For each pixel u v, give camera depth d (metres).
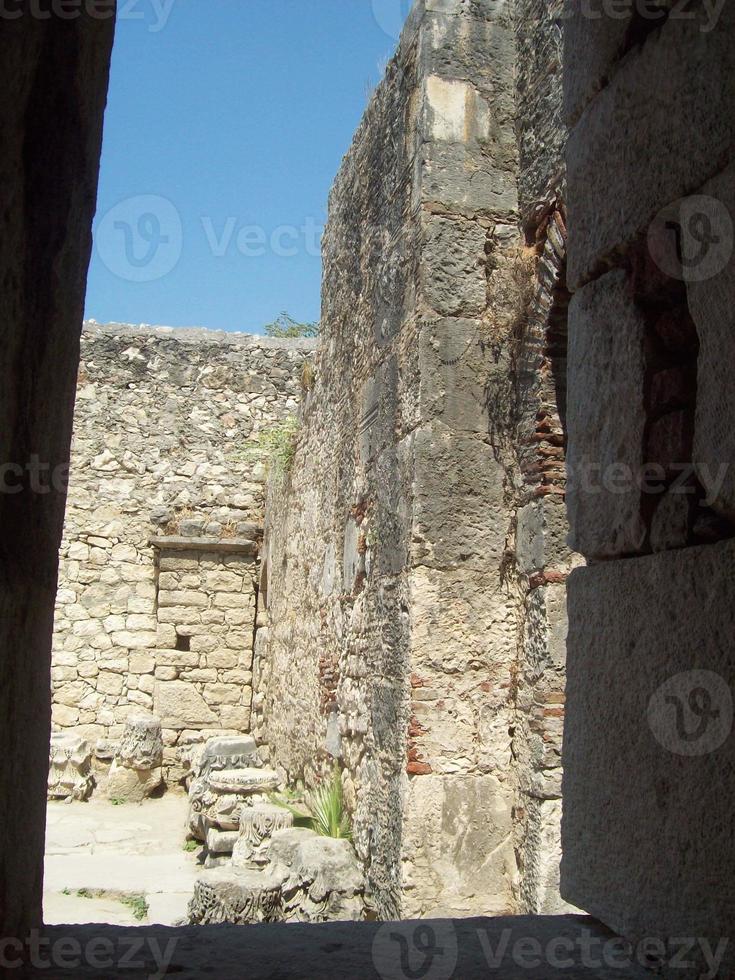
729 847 1.79
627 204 2.31
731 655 1.83
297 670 10.34
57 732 13.09
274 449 13.05
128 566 13.74
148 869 8.68
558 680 5.36
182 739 13.41
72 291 2.09
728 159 1.93
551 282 5.62
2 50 1.65
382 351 6.94
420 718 5.76
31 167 1.82
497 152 6.22
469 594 5.91
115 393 14.04
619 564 2.27
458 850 5.66
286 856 7.13
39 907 2.02
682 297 2.19
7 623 1.77
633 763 2.13
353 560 7.58
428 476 5.93
